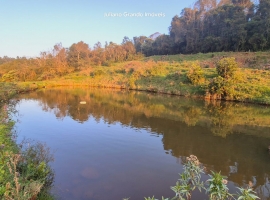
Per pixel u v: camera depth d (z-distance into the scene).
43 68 49.09
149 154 8.62
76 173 6.95
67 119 14.49
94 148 9.20
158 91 28.95
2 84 26.34
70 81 40.81
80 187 6.09
